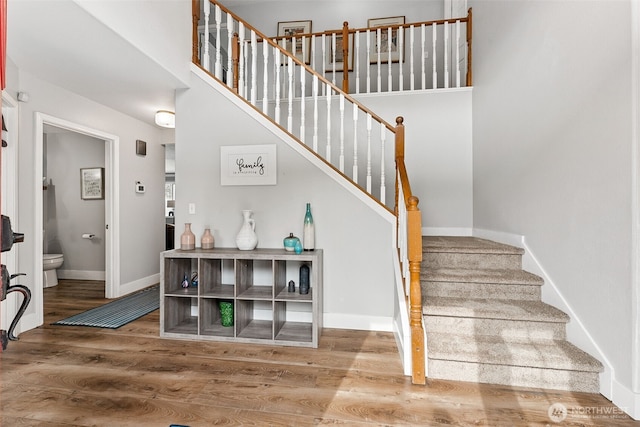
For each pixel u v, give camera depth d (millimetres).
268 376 2014
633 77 1520
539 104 2338
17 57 2484
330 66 4832
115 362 2199
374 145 3633
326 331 2764
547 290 2252
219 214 3027
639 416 1562
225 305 2771
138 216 4234
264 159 2945
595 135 1784
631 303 1564
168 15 2723
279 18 5070
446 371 1970
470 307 2188
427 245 2771
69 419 1611
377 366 2141
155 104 3600
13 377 1999
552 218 2199
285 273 2953
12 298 2643
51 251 4984
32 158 2854
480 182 3375
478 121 3418
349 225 2824
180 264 2867
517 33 2643
